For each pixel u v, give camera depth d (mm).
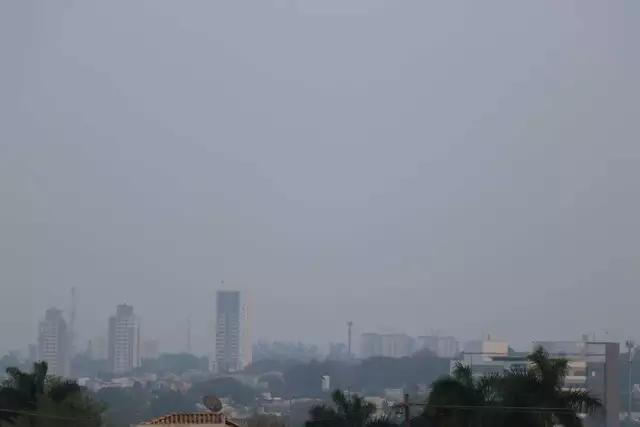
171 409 182750
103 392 179250
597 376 124562
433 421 63906
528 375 63594
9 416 69938
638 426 143125
